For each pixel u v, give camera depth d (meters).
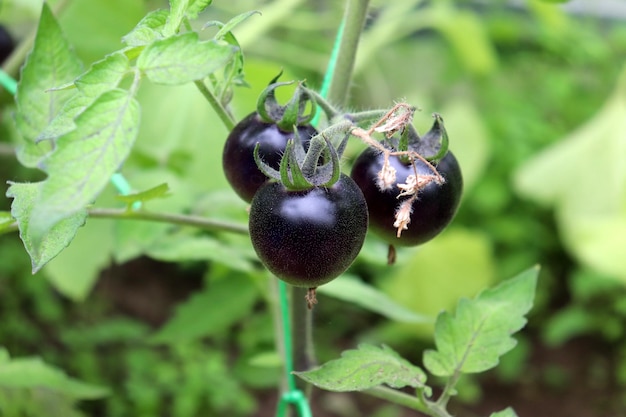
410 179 0.40
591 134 1.35
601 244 1.19
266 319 0.94
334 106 0.46
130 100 0.36
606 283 1.51
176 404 1.22
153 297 1.56
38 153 0.45
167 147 0.65
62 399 0.55
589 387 1.53
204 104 0.66
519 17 1.80
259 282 0.60
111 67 0.37
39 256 0.39
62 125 0.37
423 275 1.29
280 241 0.39
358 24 0.47
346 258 0.39
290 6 0.74
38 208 0.34
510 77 1.78
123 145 0.35
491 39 1.62
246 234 0.48
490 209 1.59
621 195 1.29
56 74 0.46
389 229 0.42
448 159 0.42
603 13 1.98
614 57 1.77
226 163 0.43
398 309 0.58
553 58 1.73
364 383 0.42
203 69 0.37
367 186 0.42
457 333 0.45
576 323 1.54
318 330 1.51
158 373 1.26
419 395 0.44
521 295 0.46
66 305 1.43
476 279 1.29
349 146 0.59
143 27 0.39
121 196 0.46
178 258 0.55
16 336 1.28
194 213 0.58
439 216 0.42
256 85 0.61
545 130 1.67
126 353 1.33
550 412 1.47
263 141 0.42
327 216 0.39
